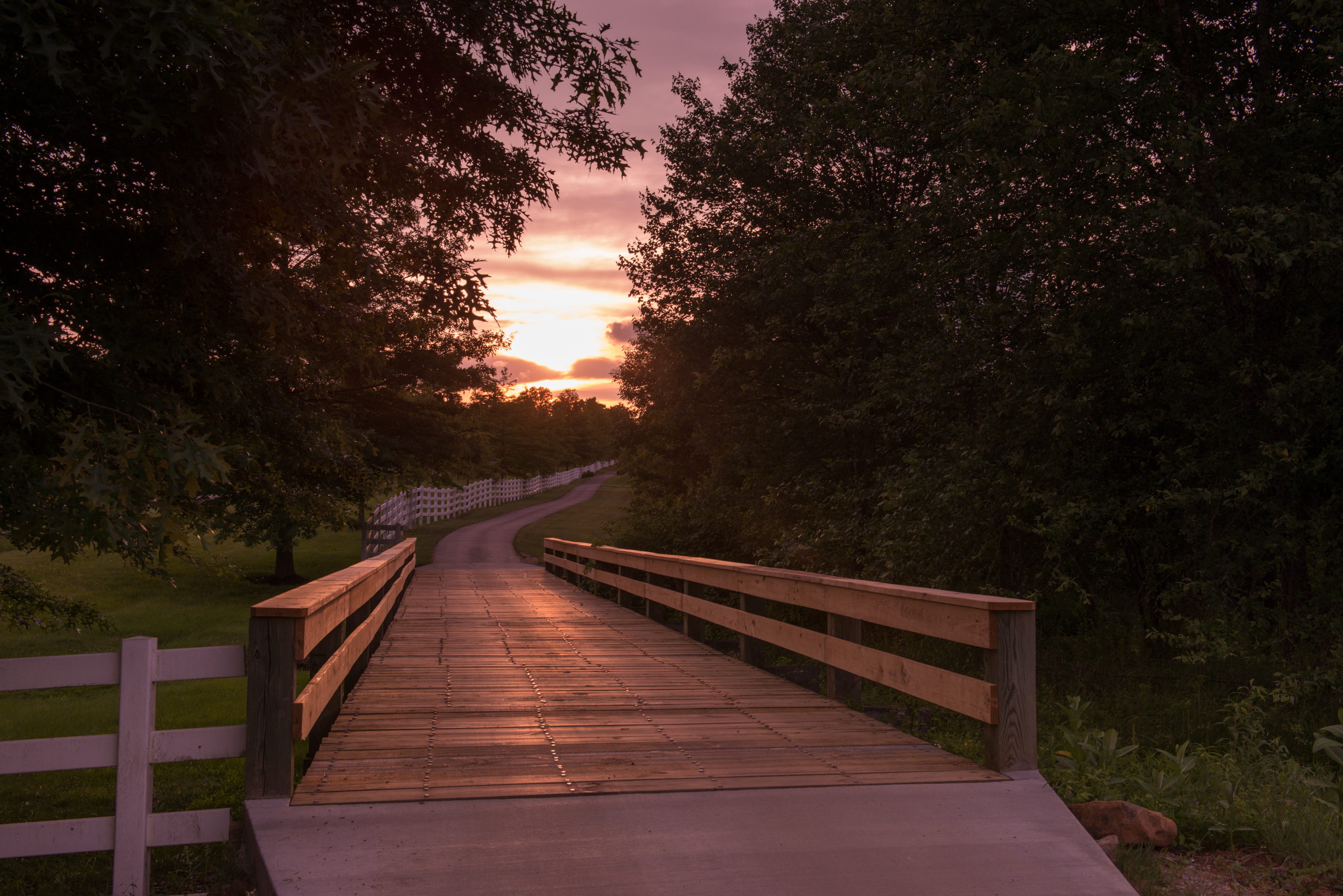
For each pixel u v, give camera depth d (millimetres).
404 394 23828
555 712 5797
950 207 10656
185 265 5738
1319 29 9008
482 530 41594
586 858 3291
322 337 8398
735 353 16953
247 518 21766
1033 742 4309
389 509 31922
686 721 5570
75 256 5336
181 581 23281
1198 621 9164
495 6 6723
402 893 3012
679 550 17406
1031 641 4340
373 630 7391
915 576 10953
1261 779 5574
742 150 17000
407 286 7609
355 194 6770
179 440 4375
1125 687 10141
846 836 3549
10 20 3395
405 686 6770
